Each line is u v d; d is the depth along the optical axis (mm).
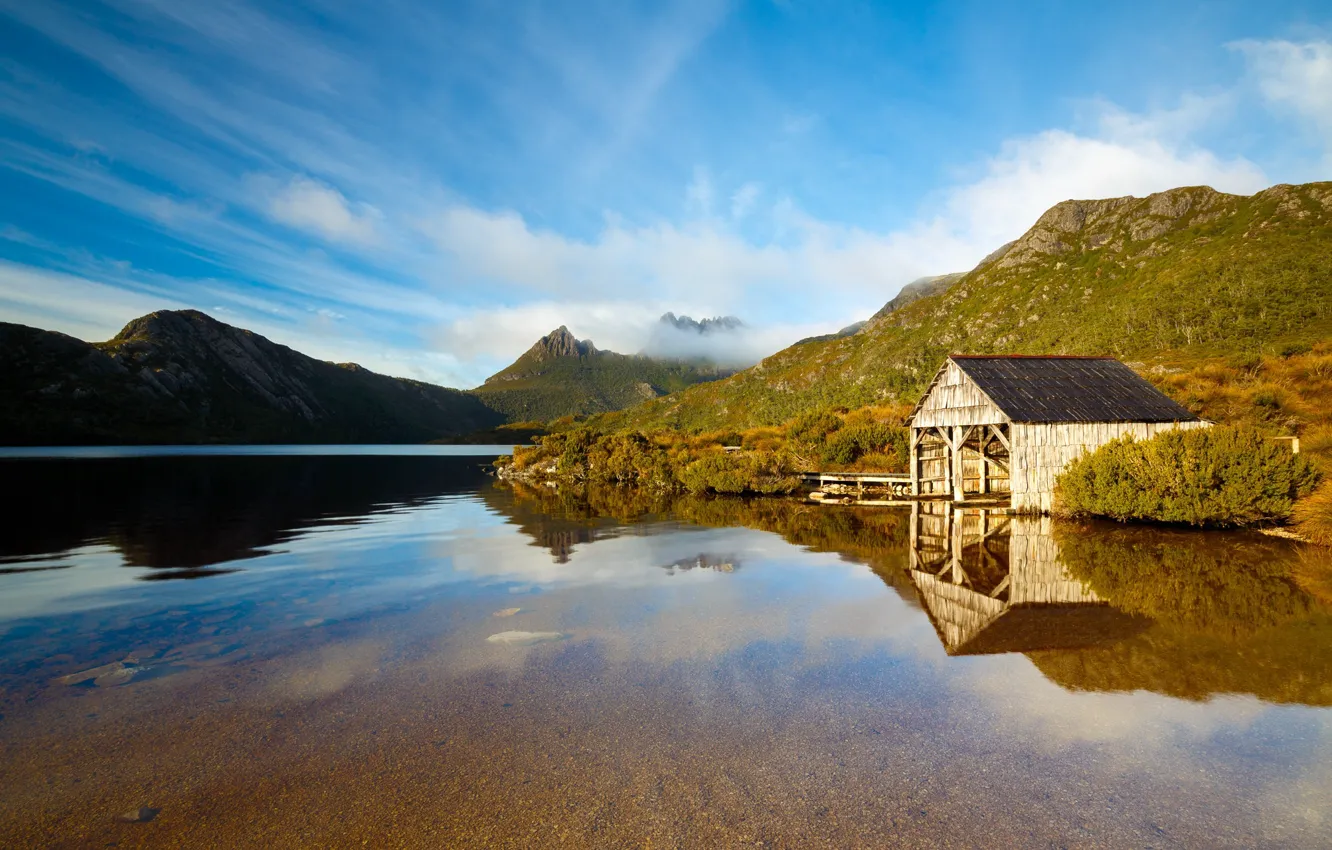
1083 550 13156
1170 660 6812
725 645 7562
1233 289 102750
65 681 6469
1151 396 20953
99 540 16438
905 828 3885
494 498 28828
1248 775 4500
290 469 55281
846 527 17375
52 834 3855
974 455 26719
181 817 4043
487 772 4590
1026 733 5184
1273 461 14109
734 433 54406
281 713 5656
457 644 7668
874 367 189625
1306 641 7324
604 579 11375
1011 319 182125
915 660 6973
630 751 4906
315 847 3729
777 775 4535
